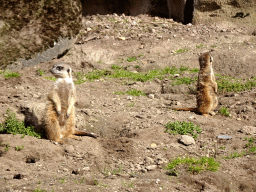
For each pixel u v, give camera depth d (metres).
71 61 16.69
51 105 6.91
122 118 8.68
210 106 8.85
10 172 5.34
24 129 7.05
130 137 7.62
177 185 5.05
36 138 6.79
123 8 26.38
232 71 13.77
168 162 6.13
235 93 11.14
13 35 15.46
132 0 25.80
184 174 5.45
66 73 7.04
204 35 19.50
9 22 15.36
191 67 14.56
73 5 17.61
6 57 15.21
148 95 11.23
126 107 9.74
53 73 6.93
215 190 4.99
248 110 9.22
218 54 15.01
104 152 6.70
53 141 6.86
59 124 7.05
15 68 15.48
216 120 8.48
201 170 5.54
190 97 10.95
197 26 21.28
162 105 10.02
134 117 8.73
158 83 12.62
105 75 14.23
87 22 22.22
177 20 23.30
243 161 6.03
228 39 18.31
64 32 17.28
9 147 6.26
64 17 17.14
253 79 12.55
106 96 11.01
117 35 20.34
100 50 18.25
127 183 5.02
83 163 6.12
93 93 11.27
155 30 20.81
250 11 20.84
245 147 6.83
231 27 20.80
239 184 5.31
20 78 11.80
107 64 16.33
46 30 16.50
